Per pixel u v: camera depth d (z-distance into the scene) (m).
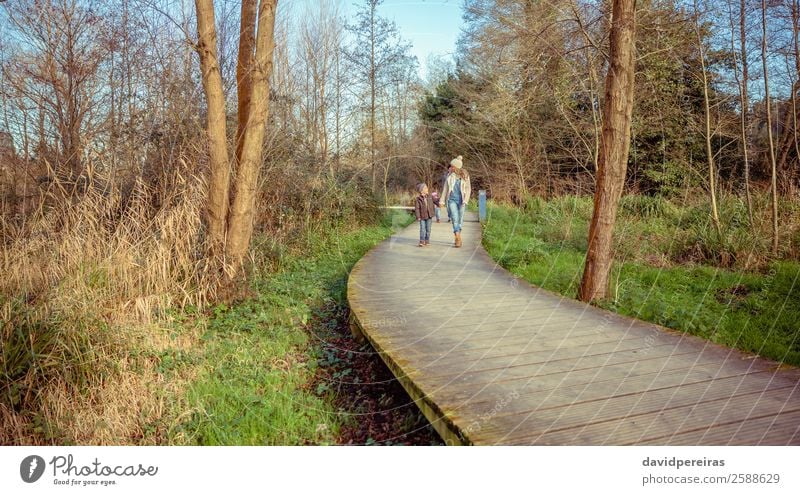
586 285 5.16
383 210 14.33
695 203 9.61
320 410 3.34
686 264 7.13
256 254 6.66
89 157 5.82
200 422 3.12
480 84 15.76
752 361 3.12
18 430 2.93
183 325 4.66
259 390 3.58
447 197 8.96
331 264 8.09
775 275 6.04
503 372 2.98
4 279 3.95
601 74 11.70
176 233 5.31
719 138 10.96
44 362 3.21
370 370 4.09
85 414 3.11
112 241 4.93
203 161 5.92
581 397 2.60
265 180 7.89
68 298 3.73
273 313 5.15
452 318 4.29
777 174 9.29
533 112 13.30
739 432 2.21
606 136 5.06
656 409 2.45
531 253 8.11
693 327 4.36
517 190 15.16
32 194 6.00
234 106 8.13
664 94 11.38
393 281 5.98
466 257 7.89
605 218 5.04
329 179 10.89
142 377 3.54
